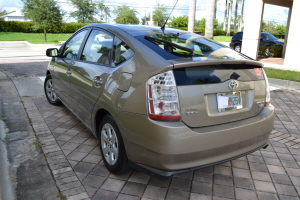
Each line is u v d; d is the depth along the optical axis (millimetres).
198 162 2443
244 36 13320
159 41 2867
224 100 2574
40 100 5668
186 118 2352
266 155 3648
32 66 10078
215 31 46500
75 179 2891
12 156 3326
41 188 2715
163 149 2307
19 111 4938
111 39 3199
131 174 3041
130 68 2646
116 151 2836
